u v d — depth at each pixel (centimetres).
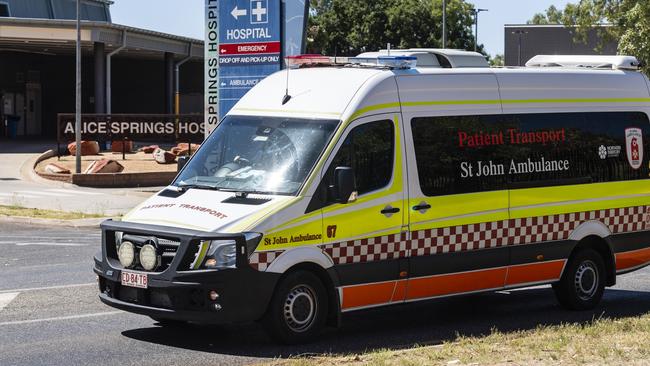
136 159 3747
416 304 1177
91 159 3691
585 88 1148
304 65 1045
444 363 788
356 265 939
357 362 805
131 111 6128
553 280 1113
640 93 1202
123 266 909
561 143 1113
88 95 5772
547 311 1139
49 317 1046
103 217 2238
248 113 1005
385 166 965
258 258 873
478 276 1039
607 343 861
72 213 2300
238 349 900
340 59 1046
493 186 1048
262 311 884
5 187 2947
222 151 985
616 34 5641
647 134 1201
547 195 1095
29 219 2205
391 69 999
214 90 2653
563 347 848
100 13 5897
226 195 927
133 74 6119
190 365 838
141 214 934
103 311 1082
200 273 860
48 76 5631
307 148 937
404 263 974
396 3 6662
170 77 5225
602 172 1151
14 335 957
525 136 1082
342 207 927
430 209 994
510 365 780
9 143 4662
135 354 880
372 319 1077
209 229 873
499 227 1053
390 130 974
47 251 1652
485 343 873
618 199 1164
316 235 909
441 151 1009
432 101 1009
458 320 1074
